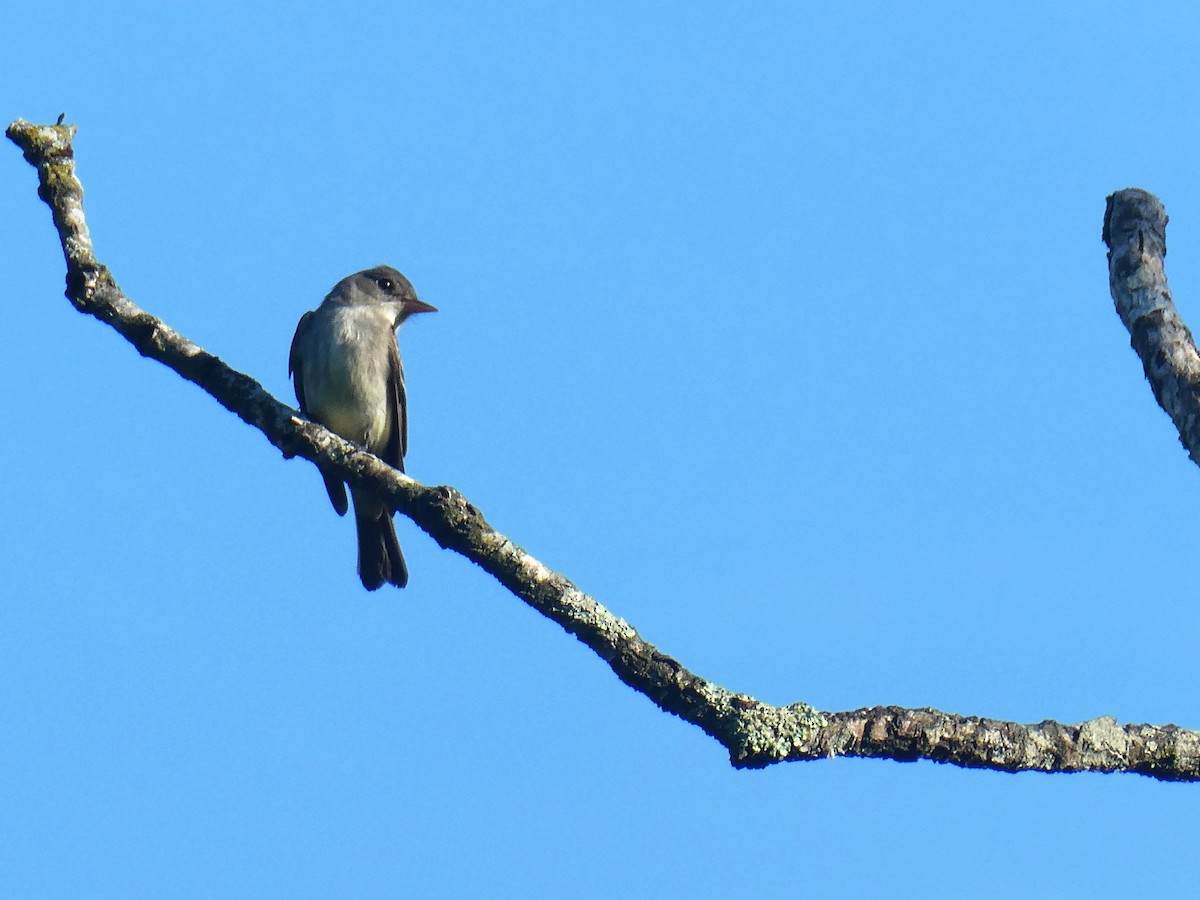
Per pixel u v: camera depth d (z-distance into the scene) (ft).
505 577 29.58
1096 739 26.48
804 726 26.37
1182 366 27.68
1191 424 26.96
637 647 27.86
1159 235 29.84
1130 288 29.17
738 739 26.27
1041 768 26.25
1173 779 26.53
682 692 27.12
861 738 26.21
